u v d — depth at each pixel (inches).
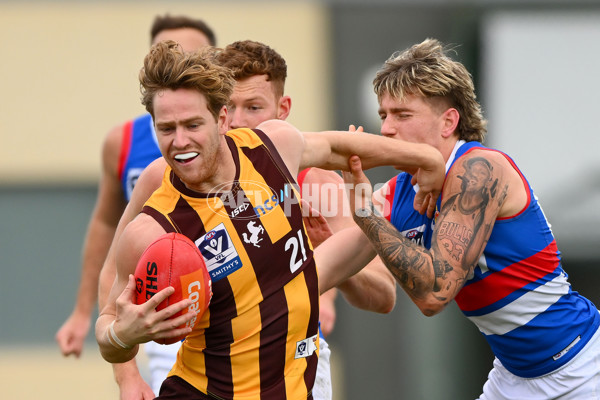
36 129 1390.3
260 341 499.2
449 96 591.2
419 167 569.6
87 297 853.2
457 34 1386.6
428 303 549.0
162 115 463.8
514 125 1360.7
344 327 1418.6
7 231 1432.1
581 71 1357.0
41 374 1451.8
